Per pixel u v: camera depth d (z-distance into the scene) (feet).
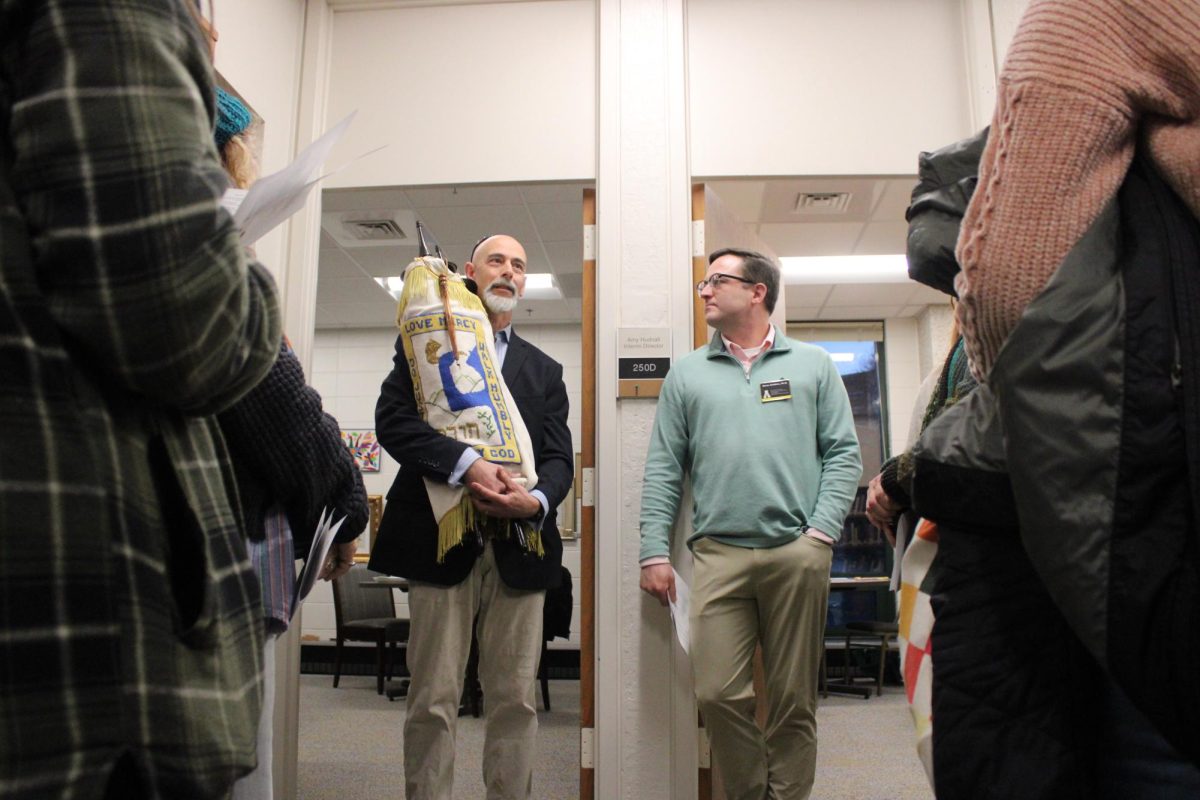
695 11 9.38
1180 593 1.86
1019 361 2.13
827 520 6.65
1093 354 2.03
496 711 6.49
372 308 21.44
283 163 8.94
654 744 7.86
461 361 6.49
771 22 9.33
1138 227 2.15
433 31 9.52
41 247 1.61
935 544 3.05
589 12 9.47
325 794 8.71
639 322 8.65
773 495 6.59
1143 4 2.17
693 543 6.97
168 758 1.66
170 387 1.73
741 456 6.77
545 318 22.57
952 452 2.56
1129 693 1.92
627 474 8.38
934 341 21.12
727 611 6.63
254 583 2.06
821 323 22.47
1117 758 2.23
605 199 8.89
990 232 2.27
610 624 8.09
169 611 1.73
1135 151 2.28
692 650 6.75
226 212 1.85
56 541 1.53
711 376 7.30
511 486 6.26
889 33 9.28
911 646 2.99
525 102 9.32
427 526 6.43
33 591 1.49
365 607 17.35
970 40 9.06
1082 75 2.19
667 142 8.98
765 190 12.42
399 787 8.97
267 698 2.92
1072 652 2.33
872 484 3.66
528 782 6.42
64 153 1.62
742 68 9.25
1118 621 1.92
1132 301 2.04
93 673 1.54
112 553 1.62
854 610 19.99
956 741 2.42
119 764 1.62
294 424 2.96
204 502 1.94
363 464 22.56
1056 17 2.29
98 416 1.66
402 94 9.41
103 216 1.61
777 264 10.34
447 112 9.35
